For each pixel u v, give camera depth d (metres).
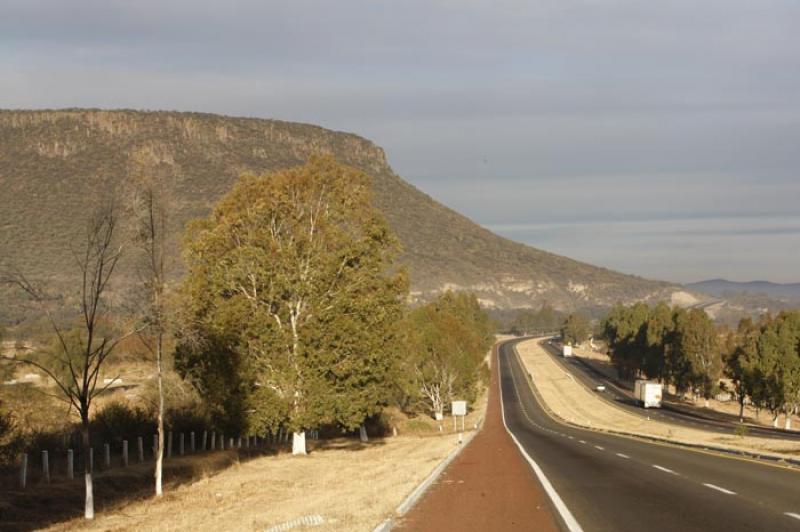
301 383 40.09
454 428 80.88
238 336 39.25
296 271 41.03
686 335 114.88
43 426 33.53
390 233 44.09
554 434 63.12
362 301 41.81
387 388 45.53
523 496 19.03
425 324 93.88
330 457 42.38
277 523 16.33
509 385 153.50
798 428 84.75
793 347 80.31
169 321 24.83
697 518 15.13
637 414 102.38
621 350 160.12
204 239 39.56
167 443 39.16
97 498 25.45
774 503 17.14
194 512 21.42
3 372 30.41
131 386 51.91
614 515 15.70
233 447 45.22
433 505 17.72
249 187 41.22
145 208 23.86
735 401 128.25
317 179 42.22
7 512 21.59
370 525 14.30
